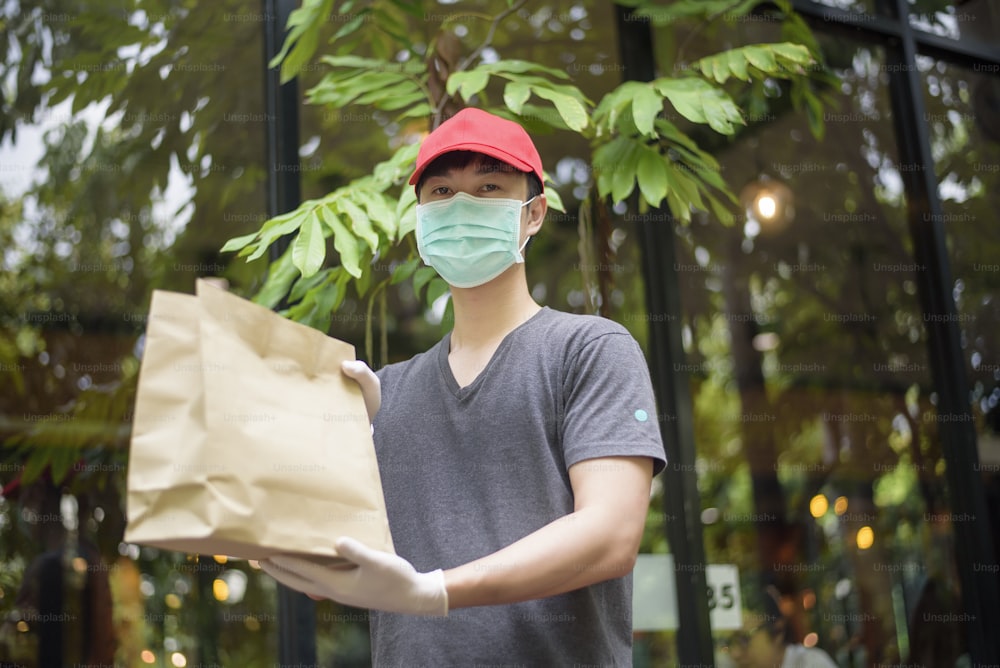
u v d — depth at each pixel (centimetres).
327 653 277
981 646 315
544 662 123
